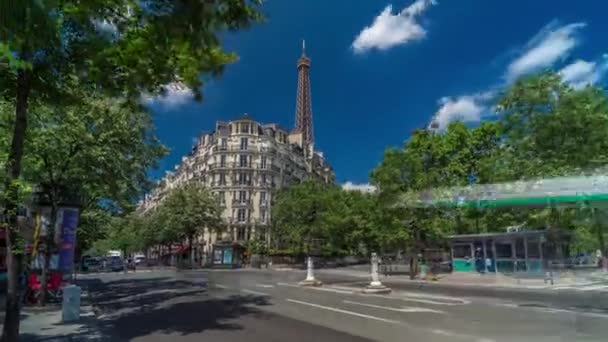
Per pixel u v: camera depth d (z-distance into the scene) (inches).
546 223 460.1
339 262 2691.9
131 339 379.6
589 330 406.0
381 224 1275.8
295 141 4601.4
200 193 2655.0
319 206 2406.5
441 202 959.6
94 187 759.7
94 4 246.7
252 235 3425.2
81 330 426.3
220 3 203.6
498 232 1078.4
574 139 494.9
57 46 215.3
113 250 4015.8
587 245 422.3
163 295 796.6
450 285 1015.0
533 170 491.5
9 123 523.8
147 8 208.5
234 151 3543.3
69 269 692.7
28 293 650.8
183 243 3046.3
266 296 748.0
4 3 123.8
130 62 313.7
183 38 211.5
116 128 676.7
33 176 621.0
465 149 1501.0
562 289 734.5
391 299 693.9
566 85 519.5
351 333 394.9
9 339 304.3
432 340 363.3
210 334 397.4
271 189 3570.4
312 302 652.1
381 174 1250.6
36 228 509.4
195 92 358.3
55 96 331.6
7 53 176.1
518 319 475.5
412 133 1620.3
